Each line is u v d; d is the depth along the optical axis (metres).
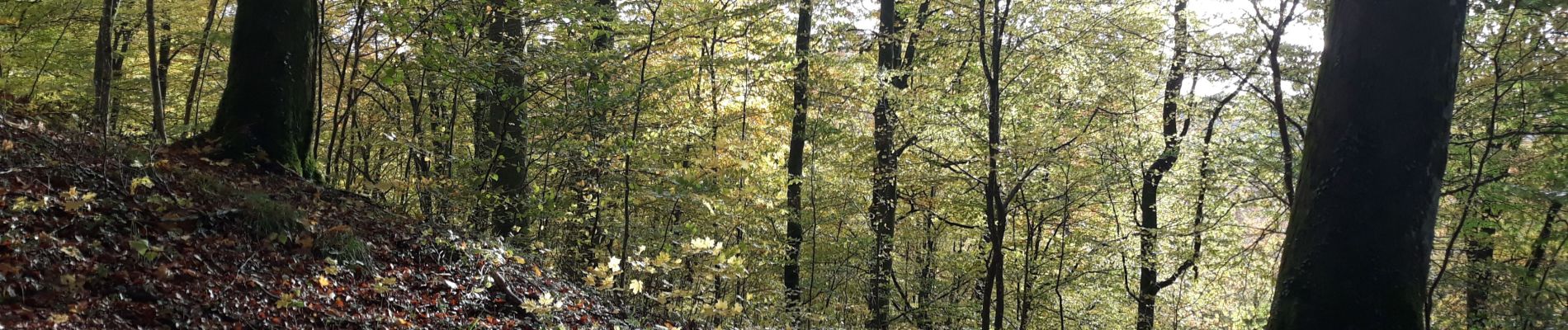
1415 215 5.26
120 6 11.69
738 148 10.98
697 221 12.19
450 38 9.59
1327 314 5.29
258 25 7.76
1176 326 17.95
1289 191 12.61
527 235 9.85
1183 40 14.09
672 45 12.52
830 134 13.93
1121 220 18.44
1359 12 5.38
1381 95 5.25
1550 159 10.77
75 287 4.54
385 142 10.17
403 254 7.00
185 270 5.21
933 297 15.98
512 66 9.27
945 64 15.64
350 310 5.69
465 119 11.77
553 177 11.05
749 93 14.31
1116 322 17.80
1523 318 11.29
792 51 12.72
